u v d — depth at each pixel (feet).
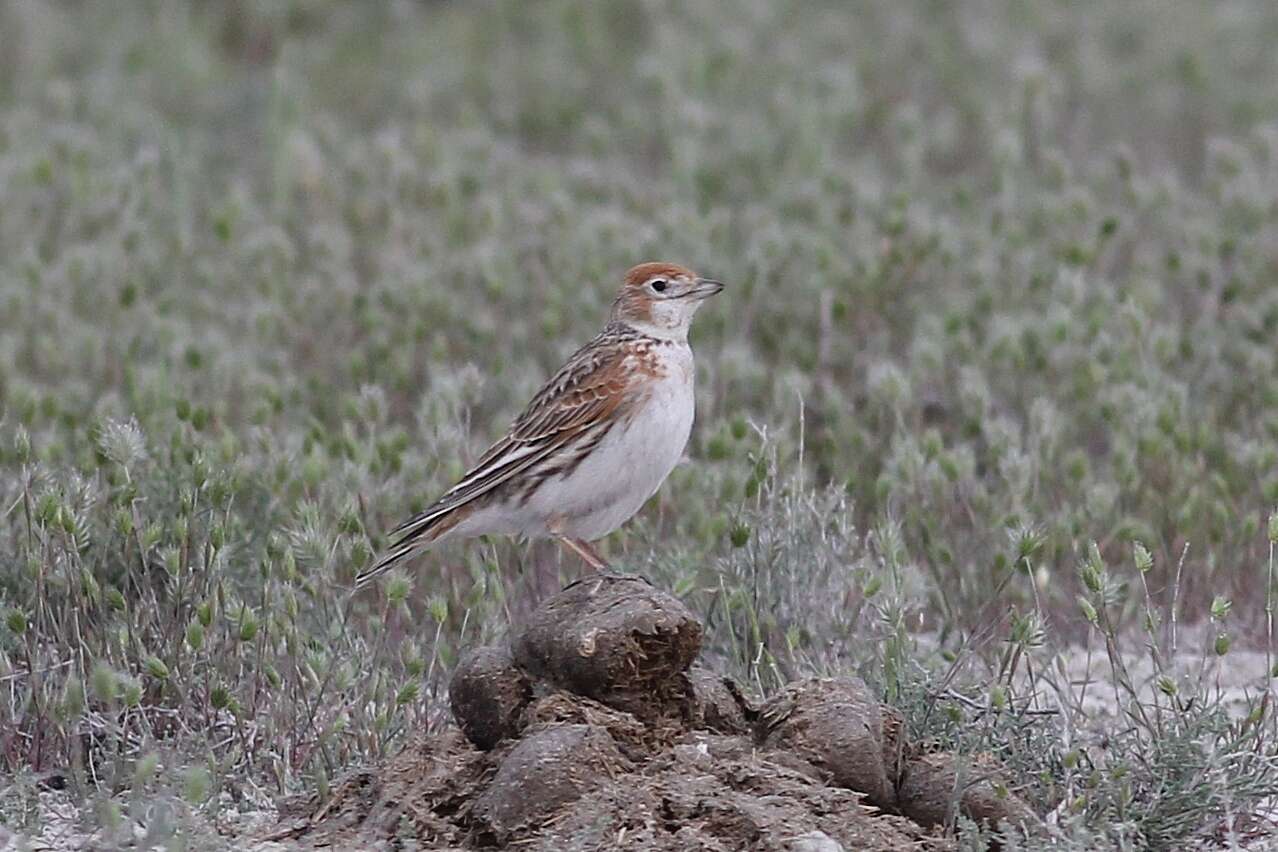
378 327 54.90
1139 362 49.14
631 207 69.31
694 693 30.17
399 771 29.68
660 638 29.73
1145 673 39.17
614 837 27.43
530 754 28.27
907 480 42.93
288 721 33.22
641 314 36.50
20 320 56.34
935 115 85.71
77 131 73.77
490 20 100.22
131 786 30.35
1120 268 62.75
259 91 88.53
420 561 42.24
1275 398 48.67
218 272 61.77
